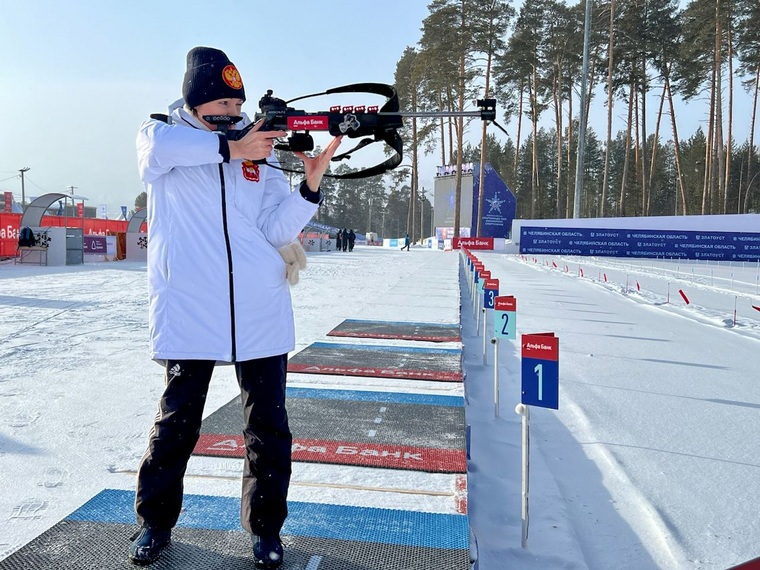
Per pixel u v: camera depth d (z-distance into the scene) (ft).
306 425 12.76
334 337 24.02
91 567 7.05
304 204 7.22
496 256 106.22
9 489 9.72
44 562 7.14
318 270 66.23
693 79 121.60
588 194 269.23
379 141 7.29
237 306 6.97
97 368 18.15
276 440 7.19
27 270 56.85
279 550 7.13
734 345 24.85
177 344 6.91
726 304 39.58
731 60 116.06
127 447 11.66
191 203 6.98
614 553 8.82
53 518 8.76
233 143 6.74
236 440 11.72
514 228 122.62
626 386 17.94
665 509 10.05
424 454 11.14
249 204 7.20
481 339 26.23
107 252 74.23
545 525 9.45
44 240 63.67
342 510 8.83
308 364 18.89
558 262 85.20
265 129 6.85
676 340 25.84
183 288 6.93
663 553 8.77
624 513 10.03
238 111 7.37
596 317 32.58
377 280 53.01
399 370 18.12
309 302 36.14
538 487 10.88
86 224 82.02
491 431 14.03
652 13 121.39
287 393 15.34
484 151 141.69
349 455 11.05
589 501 10.48
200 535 7.91
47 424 12.94
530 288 48.55
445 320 28.94
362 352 20.93
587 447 13.01
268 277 7.18
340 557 7.46
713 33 110.73
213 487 9.56
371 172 7.57
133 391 15.61
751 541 9.02
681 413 15.30
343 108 6.93
